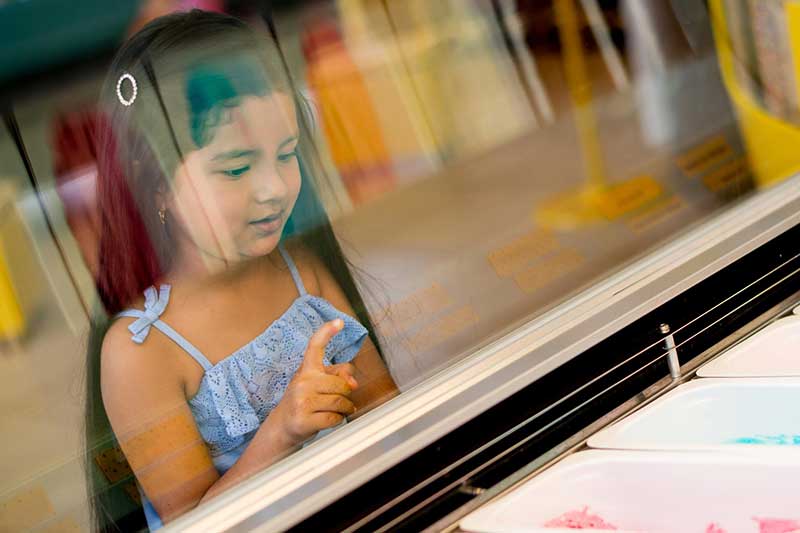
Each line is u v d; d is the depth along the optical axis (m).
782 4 2.35
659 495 1.36
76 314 1.35
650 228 2.01
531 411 1.42
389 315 1.62
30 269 1.30
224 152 1.47
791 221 1.85
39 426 1.31
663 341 1.58
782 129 2.30
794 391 1.48
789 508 1.30
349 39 1.62
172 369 1.44
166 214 1.43
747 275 1.76
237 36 1.46
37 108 1.27
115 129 1.34
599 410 1.48
